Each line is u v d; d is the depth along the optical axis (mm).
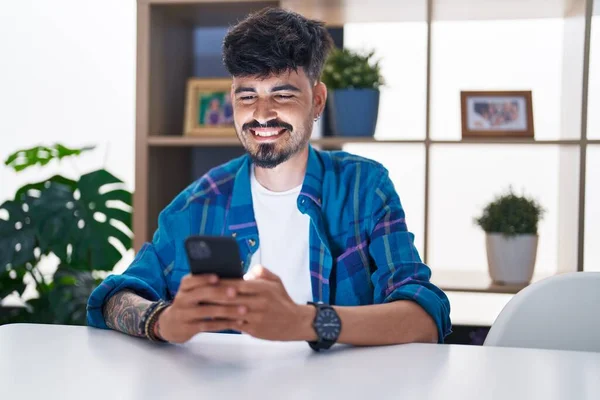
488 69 2643
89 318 1306
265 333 1081
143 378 958
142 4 2451
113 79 3082
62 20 3076
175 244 1495
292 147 1402
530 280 2398
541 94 2617
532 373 989
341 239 1460
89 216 2648
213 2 2438
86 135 3109
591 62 2469
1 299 2670
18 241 2584
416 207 2705
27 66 3105
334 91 2439
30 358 1062
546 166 2633
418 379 955
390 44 2688
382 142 2381
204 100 2576
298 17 1406
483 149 2656
